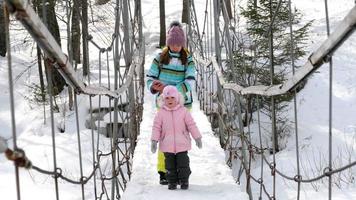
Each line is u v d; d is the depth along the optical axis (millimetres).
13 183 10359
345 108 14867
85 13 12297
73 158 12750
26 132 15062
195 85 13266
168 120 5070
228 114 8188
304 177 10242
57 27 14883
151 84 5617
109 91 5121
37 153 13242
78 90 3461
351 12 2021
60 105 16922
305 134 13586
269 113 14188
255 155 12906
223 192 5113
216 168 6117
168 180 5156
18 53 21219
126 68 9039
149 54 22484
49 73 2828
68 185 10289
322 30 20078
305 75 2939
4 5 1922
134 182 5508
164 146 5102
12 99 1971
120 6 9125
